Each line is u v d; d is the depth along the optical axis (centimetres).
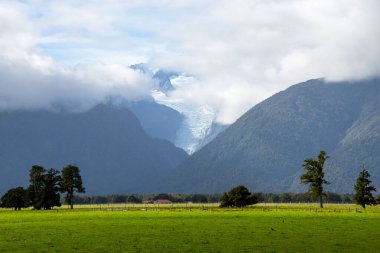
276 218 13900
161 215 15700
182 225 11519
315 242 8269
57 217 15288
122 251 7431
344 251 7312
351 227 10856
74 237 9119
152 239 8750
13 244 8238
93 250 7550
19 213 18850
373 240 8488
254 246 7875
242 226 11194
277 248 7650
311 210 19350
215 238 8856
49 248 7781
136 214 16575
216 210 19438
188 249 7588
